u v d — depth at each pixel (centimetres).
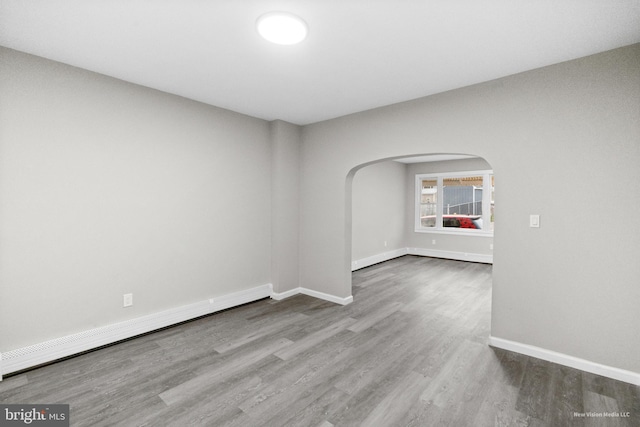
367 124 373
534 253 262
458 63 250
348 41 217
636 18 187
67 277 261
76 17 191
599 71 232
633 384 224
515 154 269
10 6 178
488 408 200
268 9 182
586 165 238
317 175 429
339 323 342
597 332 238
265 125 423
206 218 359
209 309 363
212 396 211
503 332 280
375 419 189
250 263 409
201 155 352
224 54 238
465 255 726
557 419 189
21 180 238
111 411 194
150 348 279
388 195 736
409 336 309
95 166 274
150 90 308
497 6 177
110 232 285
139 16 190
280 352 274
